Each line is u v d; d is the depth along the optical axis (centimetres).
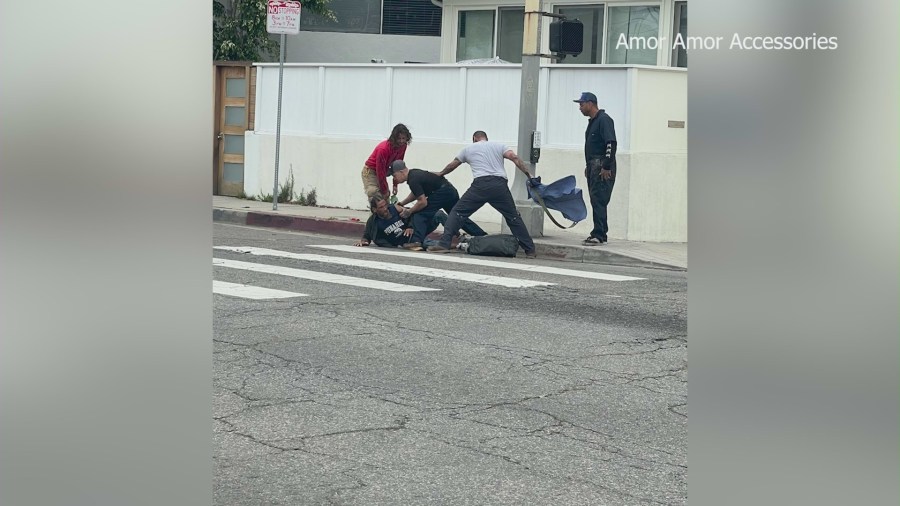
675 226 1351
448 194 1240
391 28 2052
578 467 432
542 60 1823
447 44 1962
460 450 453
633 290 948
